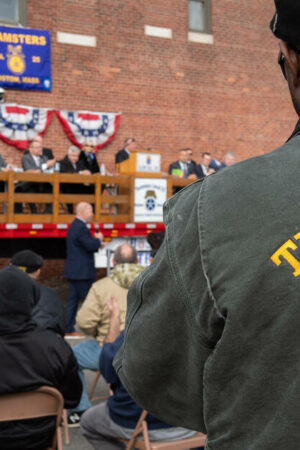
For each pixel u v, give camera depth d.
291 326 0.71
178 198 0.91
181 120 12.92
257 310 0.73
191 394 0.89
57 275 11.30
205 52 13.20
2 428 2.68
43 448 2.77
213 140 13.27
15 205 8.52
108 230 8.70
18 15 11.50
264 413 0.72
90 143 10.13
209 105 13.23
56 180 8.47
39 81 11.55
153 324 0.89
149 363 0.91
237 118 13.55
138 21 12.45
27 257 4.74
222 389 0.77
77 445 4.01
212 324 0.78
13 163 11.36
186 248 0.83
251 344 0.73
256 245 0.75
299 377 0.69
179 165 11.29
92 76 12.04
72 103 11.86
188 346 0.85
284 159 0.81
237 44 13.56
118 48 12.27
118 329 3.11
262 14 13.87
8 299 2.71
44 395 2.73
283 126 14.12
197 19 13.28
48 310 3.91
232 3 13.53
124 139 12.35
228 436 0.76
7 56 11.28
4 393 2.64
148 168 9.09
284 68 0.93
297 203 0.75
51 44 11.69
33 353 2.71
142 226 8.91
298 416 0.69
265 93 13.89
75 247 7.66
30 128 11.45
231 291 0.75
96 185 8.73
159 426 2.87
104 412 3.03
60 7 11.76
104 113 12.12
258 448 0.71
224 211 0.79
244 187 0.79
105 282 4.49
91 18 12.02
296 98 0.90
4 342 2.69
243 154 13.62
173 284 0.85
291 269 0.72
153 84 12.63
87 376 5.72
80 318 4.47
